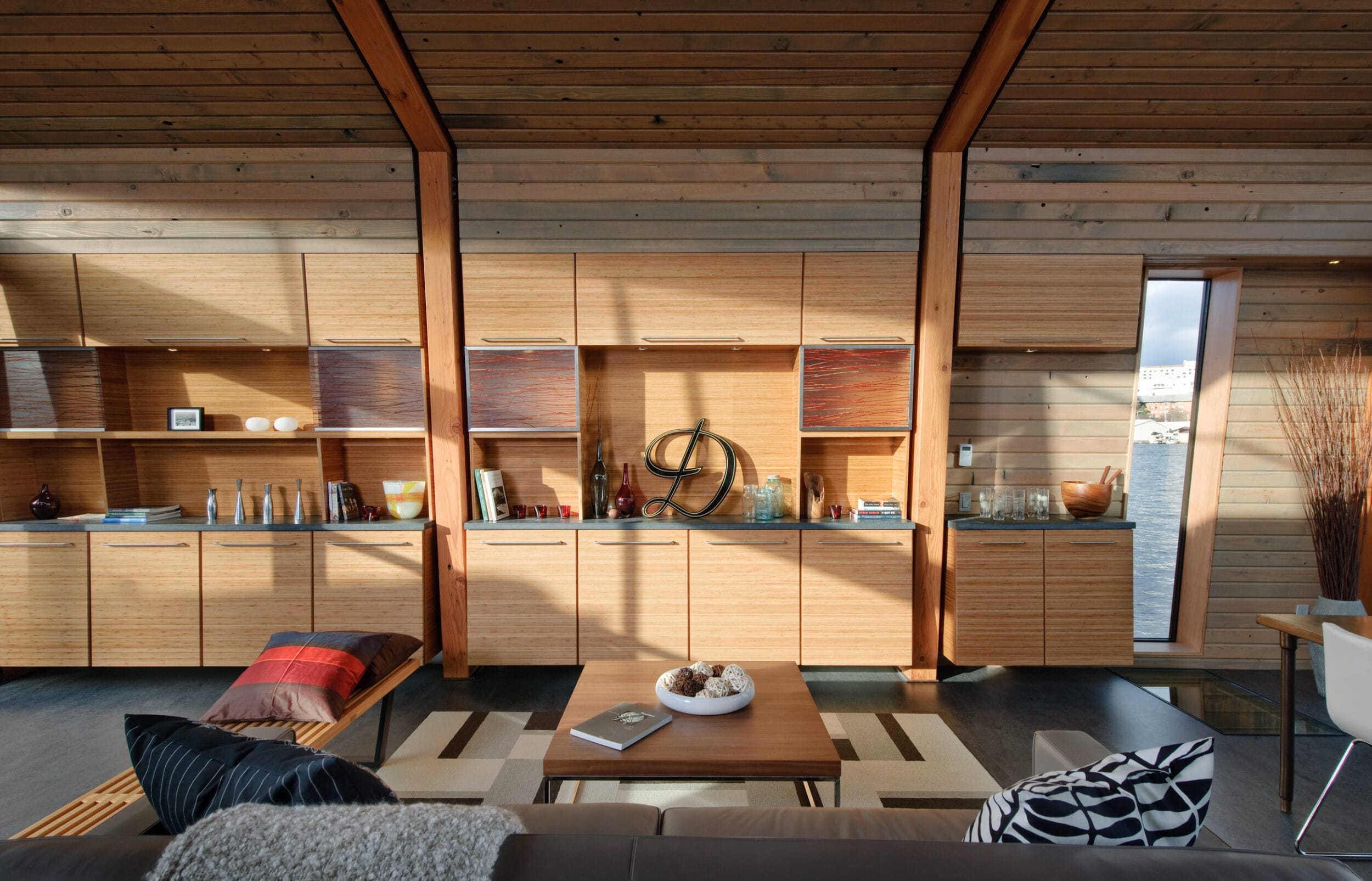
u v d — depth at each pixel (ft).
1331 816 7.18
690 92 9.59
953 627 10.77
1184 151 10.44
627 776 5.41
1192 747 3.46
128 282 10.58
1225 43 8.70
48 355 10.74
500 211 10.57
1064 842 3.20
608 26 8.60
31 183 10.50
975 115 9.63
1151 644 12.09
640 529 10.61
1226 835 6.86
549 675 11.09
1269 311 11.38
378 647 7.81
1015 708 9.95
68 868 2.44
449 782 7.73
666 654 10.68
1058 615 10.68
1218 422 11.62
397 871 2.40
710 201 10.58
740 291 10.64
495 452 11.77
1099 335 10.68
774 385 11.87
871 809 4.70
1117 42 8.71
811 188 10.57
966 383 11.73
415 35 8.67
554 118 10.03
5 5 8.24
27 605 10.50
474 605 10.67
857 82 9.42
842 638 10.70
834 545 10.66
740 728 6.01
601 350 11.81
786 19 8.52
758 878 2.42
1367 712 6.03
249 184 10.46
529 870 2.45
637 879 2.43
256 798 3.26
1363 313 11.32
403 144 10.43
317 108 9.81
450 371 10.68
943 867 2.44
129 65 9.07
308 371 11.74
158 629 10.53
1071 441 11.75
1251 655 11.68
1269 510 11.60
